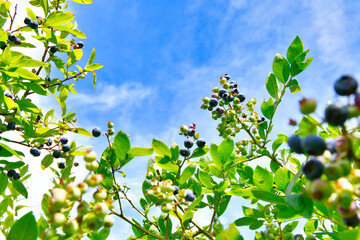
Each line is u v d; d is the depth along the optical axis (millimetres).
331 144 1377
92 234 3020
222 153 3084
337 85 1283
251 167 3650
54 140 4773
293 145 1564
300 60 3467
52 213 1634
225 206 3045
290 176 2748
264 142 3809
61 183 1773
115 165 2684
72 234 1663
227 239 1749
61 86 4898
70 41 5535
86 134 4453
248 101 3984
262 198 1807
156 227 3193
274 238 3127
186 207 2826
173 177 3143
